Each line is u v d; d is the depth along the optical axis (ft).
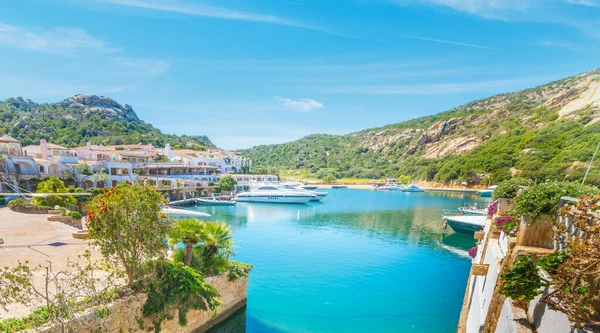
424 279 77.36
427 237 121.49
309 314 59.11
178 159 301.02
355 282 74.90
